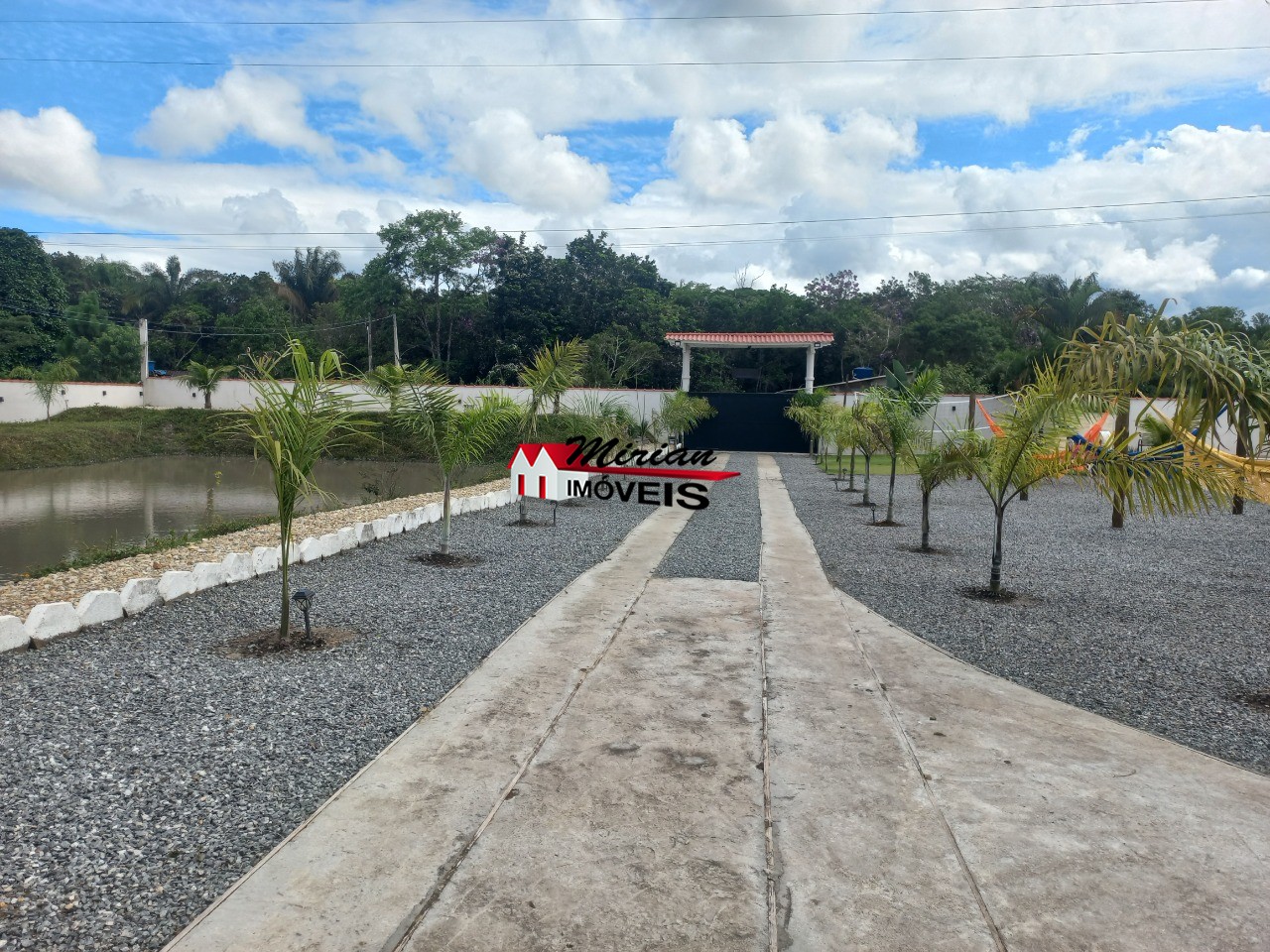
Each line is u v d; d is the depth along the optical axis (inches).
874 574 310.7
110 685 167.3
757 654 200.7
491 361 1626.5
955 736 151.9
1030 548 380.8
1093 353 196.7
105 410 1284.4
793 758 139.6
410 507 502.6
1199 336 181.6
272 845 109.1
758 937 90.1
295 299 1951.3
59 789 121.9
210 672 178.1
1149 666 200.8
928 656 203.9
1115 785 132.0
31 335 1465.3
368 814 116.6
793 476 778.2
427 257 1606.8
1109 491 238.1
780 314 1680.6
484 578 287.7
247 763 134.1
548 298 1553.9
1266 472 202.1
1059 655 208.7
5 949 85.4
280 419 199.6
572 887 99.1
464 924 91.4
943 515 509.0
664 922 92.4
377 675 179.6
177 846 108.0
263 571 278.4
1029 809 122.7
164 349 1772.9
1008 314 1676.9
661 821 116.0
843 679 183.3
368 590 262.8
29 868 101.2
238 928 90.0
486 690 171.3
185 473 912.3
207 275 2111.2
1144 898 99.6
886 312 1759.4
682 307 1663.4
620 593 267.7
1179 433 207.6
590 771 132.5
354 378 280.8
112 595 213.2
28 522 526.6
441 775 129.8
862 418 490.0
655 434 956.0
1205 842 114.0
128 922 91.4
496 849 107.6
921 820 118.3
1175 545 394.9
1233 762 144.7
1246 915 96.3
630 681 177.9
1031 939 90.9
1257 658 208.7
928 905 96.9
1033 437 256.5
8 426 1086.4
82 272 1971.0
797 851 108.7
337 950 86.4
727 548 360.2
